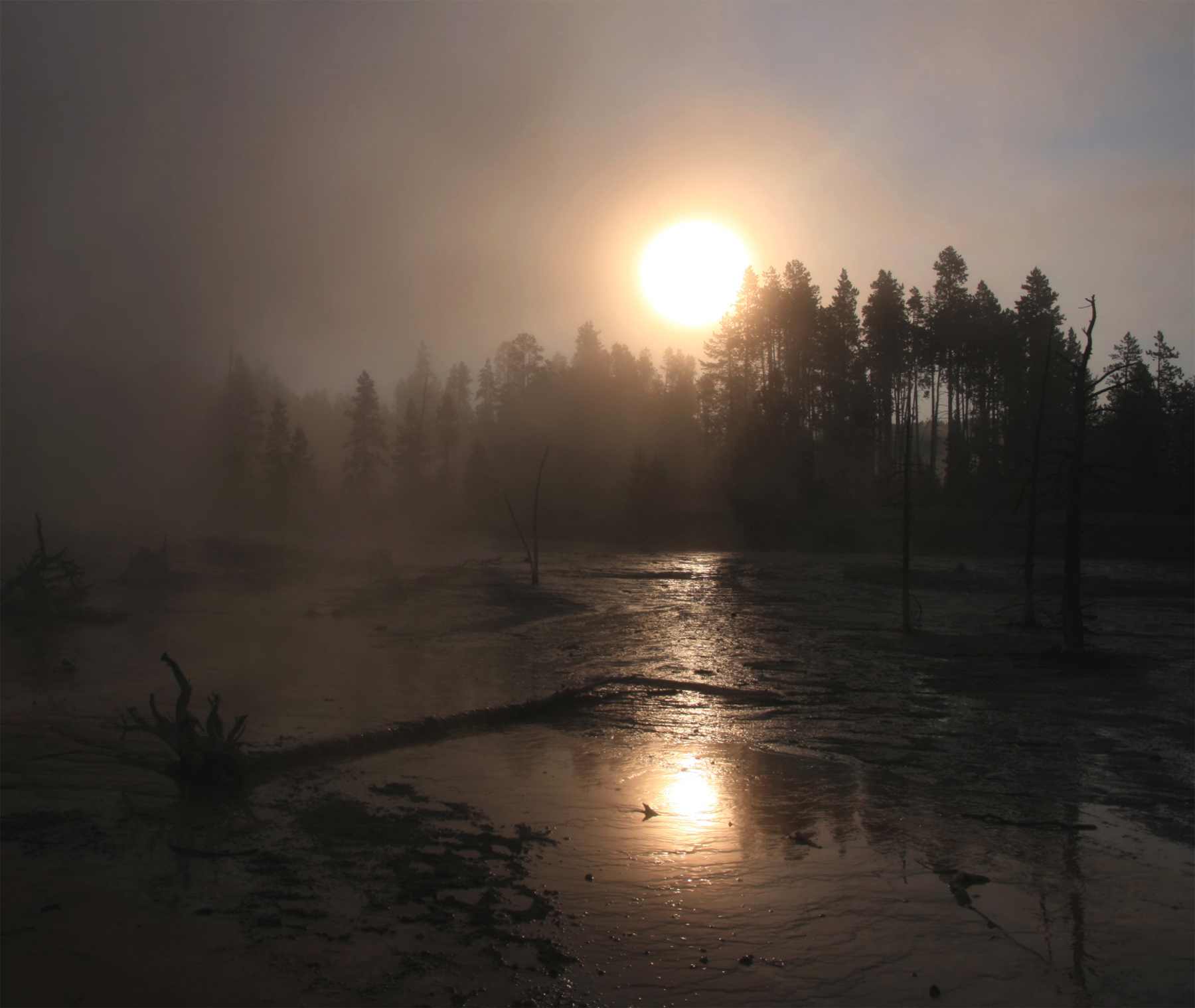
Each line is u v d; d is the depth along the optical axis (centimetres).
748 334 10612
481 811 973
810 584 4891
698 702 1700
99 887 714
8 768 1042
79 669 1786
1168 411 8700
